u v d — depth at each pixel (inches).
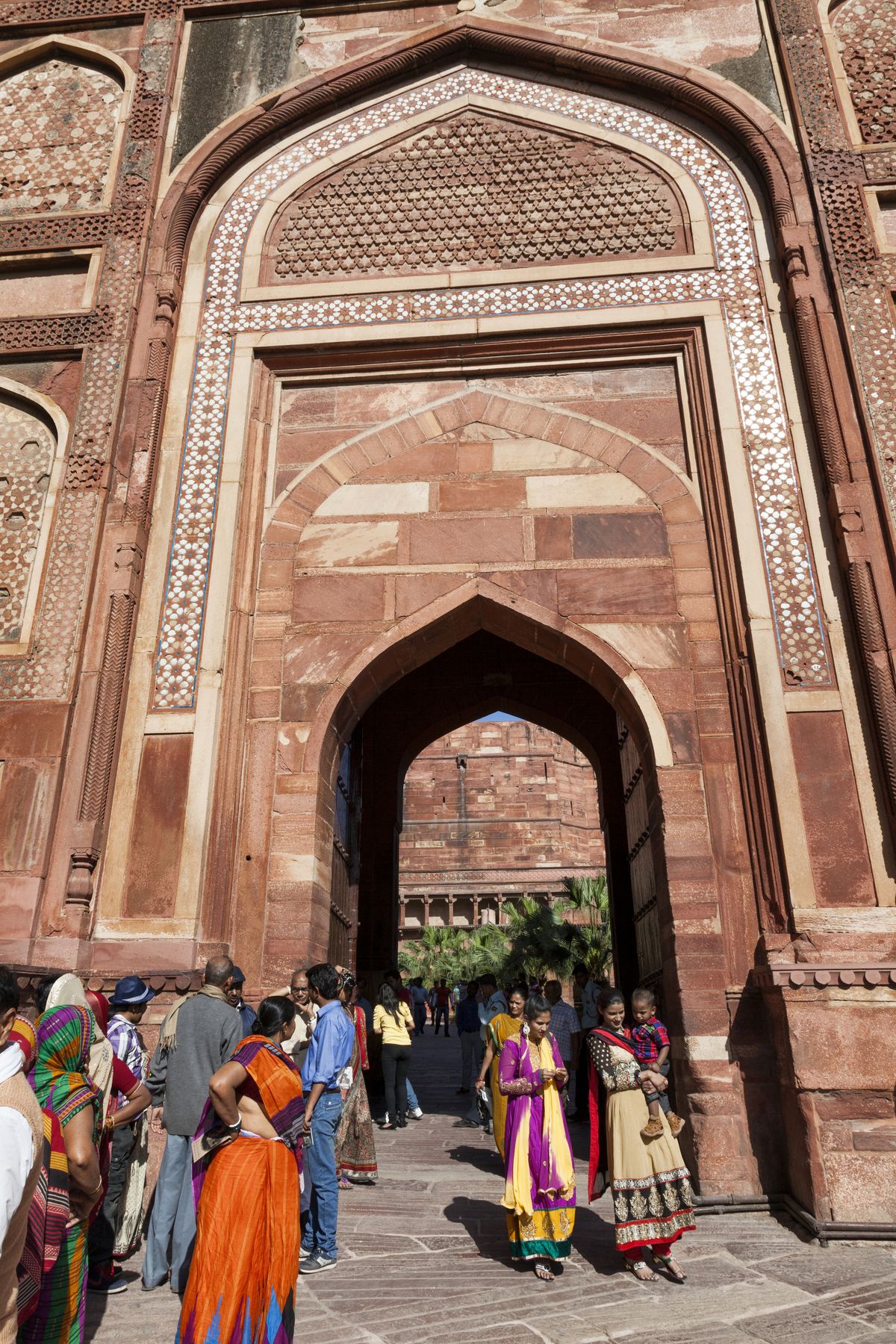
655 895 212.7
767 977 173.5
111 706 205.2
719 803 197.2
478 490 230.4
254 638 220.7
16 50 285.6
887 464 209.2
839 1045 162.1
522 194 255.9
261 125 264.7
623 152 257.1
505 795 1279.5
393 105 271.1
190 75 276.5
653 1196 128.6
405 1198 174.2
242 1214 87.9
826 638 202.2
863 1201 152.3
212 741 205.5
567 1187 130.6
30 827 197.3
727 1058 177.0
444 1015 754.8
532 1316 112.7
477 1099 266.7
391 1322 110.3
